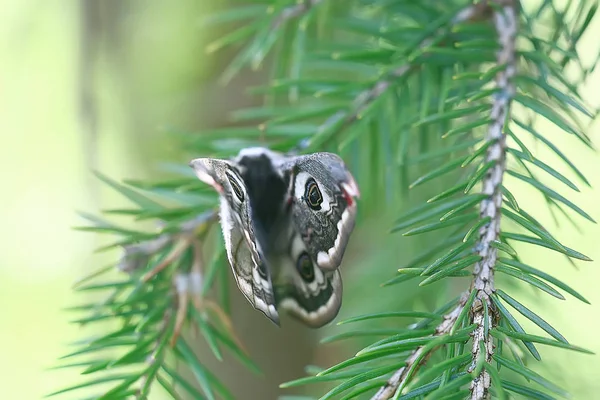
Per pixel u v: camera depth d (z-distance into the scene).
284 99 1.09
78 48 1.06
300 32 1.01
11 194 1.47
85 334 1.36
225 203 0.94
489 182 0.94
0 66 1.25
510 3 0.97
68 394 1.37
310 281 0.95
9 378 1.65
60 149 1.41
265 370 1.11
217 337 0.97
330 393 0.92
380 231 1.05
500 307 0.92
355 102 0.99
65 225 1.56
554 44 0.96
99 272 0.97
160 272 0.97
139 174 1.24
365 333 0.93
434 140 1.02
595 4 0.96
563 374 1.02
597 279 1.08
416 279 1.03
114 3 1.08
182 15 1.18
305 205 0.94
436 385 0.92
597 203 1.10
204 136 0.99
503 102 0.96
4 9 1.15
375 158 1.00
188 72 1.21
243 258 0.94
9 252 1.59
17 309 1.65
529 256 1.06
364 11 1.02
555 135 1.10
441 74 0.99
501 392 0.90
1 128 1.36
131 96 1.16
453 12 0.98
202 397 0.95
